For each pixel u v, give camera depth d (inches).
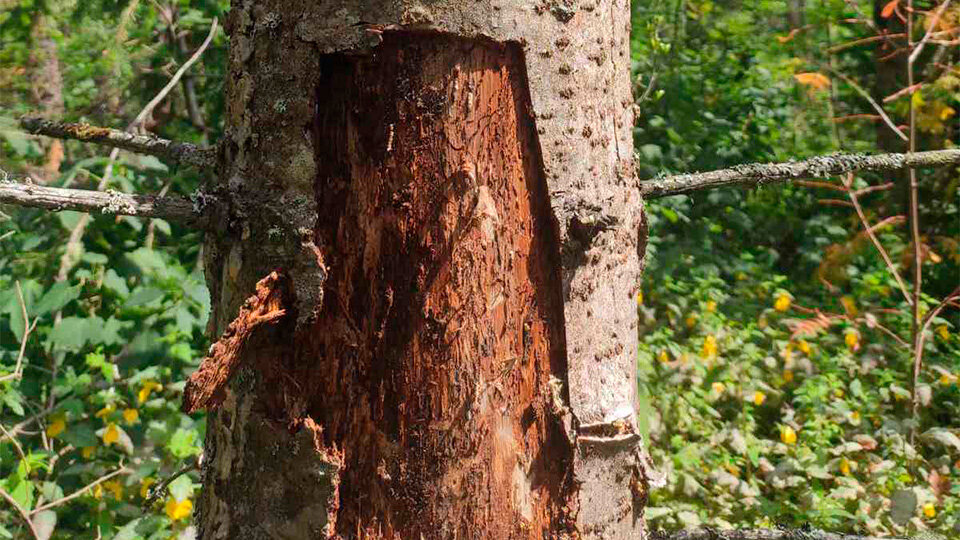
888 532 238.5
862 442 280.4
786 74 457.7
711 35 507.5
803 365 325.1
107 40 263.0
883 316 364.5
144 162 267.3
